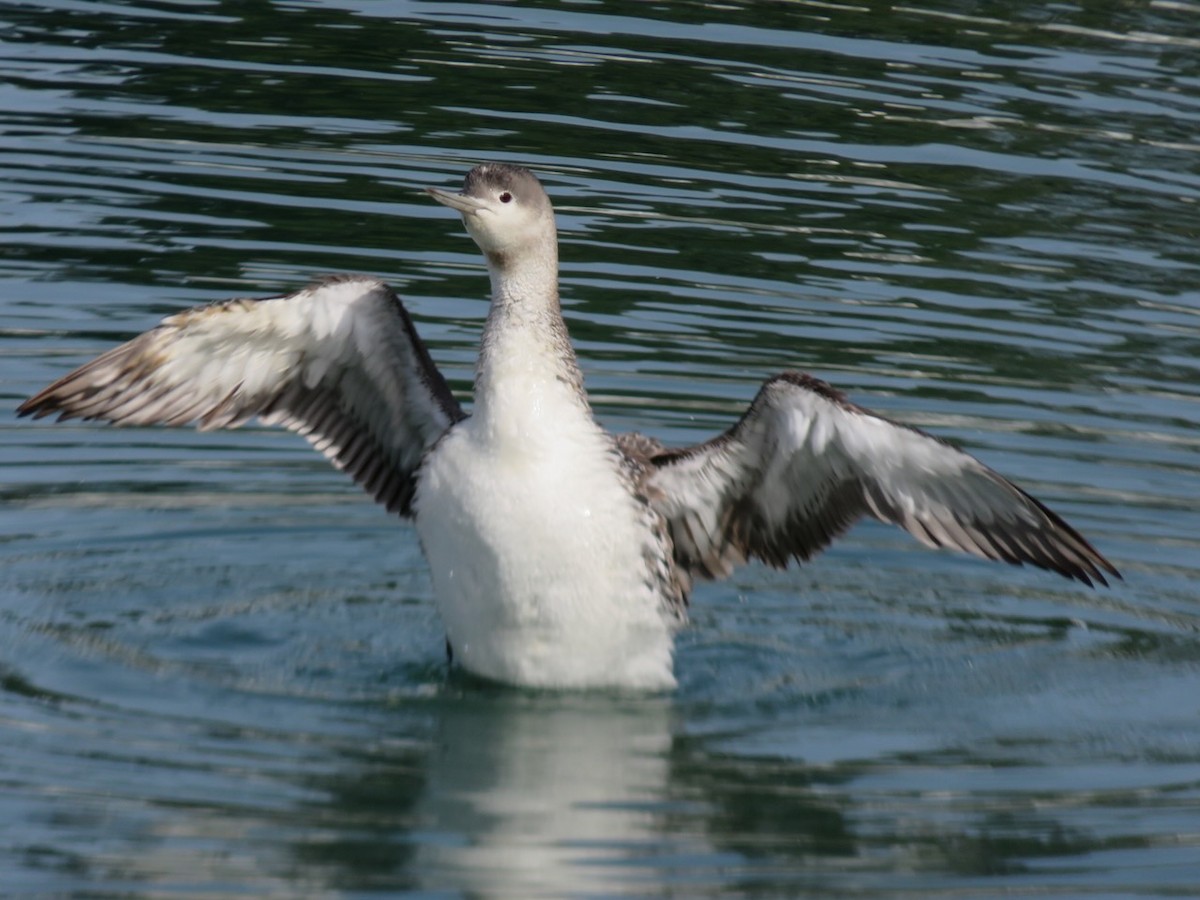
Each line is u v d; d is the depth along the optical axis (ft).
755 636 38.99
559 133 64.03
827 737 33.86
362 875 27.55
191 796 29.96
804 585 42.04
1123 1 83.92
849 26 77.56
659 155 63.16
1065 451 46.52
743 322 52.47
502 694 35.19
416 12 76.95
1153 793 31.53
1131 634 39.19
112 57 69.87
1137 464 46.16
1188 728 34.50
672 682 35.53
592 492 33.40
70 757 31.09
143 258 53.98
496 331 33.78
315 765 31.55
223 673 35.42
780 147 64.13
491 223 33.47
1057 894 27.73
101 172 59.77
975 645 38.70
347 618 38.70
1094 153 65.72
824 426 33.81
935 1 82.38
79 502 43.16
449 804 30.22
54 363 47.67
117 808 29.35
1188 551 42.37
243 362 35.22
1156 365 51.80
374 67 69.77
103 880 27.04
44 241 54.80
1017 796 31.32
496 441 33.24
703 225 58.39
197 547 41.39
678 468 35.68
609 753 32.73
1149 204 62.28
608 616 34.19
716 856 28.76
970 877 28.25
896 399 48.26
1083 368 51.29
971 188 62.39
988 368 50.88
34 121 63.26
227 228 56.75
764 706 35.22
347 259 55.21
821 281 55.47
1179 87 72.38
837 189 61.36
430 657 36.91
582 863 28.30
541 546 33.30
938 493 33.88
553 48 72.64
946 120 67.51
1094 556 33.09
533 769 31.83
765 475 35.60
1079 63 74.64
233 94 66.80
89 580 39.19
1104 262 58.34
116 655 35.81
